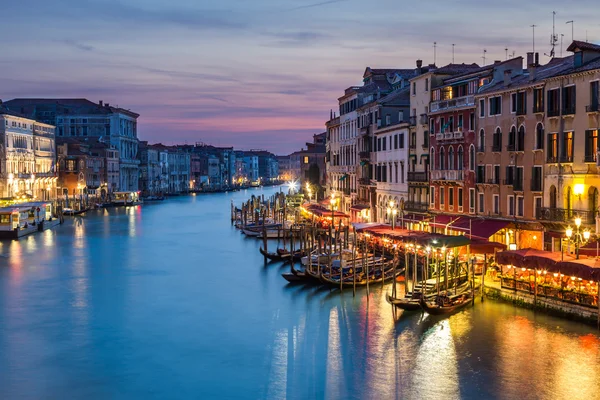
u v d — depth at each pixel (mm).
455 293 38125
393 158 68688
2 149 103250
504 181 48906
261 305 41312
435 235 44375
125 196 146375
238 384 28641
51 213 101688
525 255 36375
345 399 26812
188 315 39344
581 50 42094
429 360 30359
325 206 95625
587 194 40844
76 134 155750
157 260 59844
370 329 35188
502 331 33406
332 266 48125
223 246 70312
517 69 52156
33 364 31141
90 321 38156
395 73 84000
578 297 34656
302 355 31812
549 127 44000
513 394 26656
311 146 144125
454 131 55562
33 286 47438
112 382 29031
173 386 28547
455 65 62656
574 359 29656
